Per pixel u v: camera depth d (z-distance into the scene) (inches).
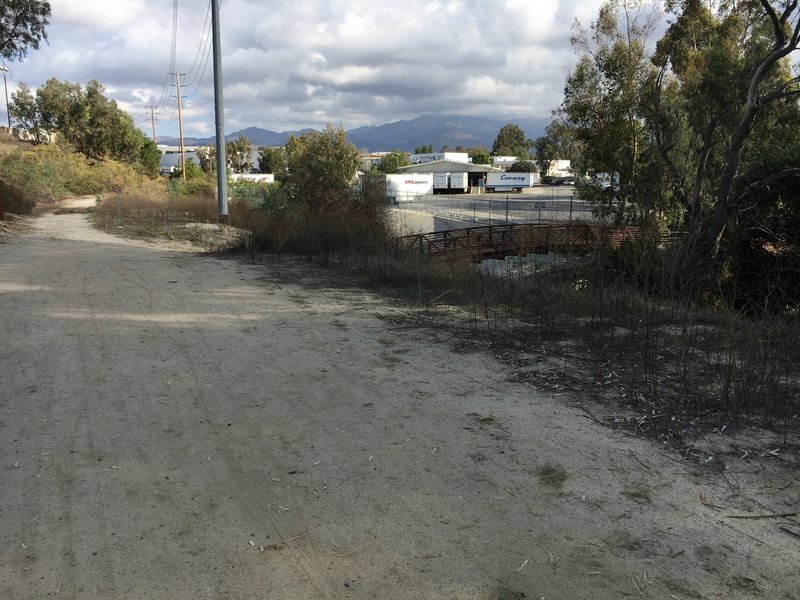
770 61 604.7
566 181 4035.4
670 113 898.7
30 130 2628.0
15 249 511.2
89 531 105.6
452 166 3597.4
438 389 178.2
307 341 232.4
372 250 484.7
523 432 146.7
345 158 854.5
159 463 131.7
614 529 105.4
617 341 220.5
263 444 141.6
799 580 91.6
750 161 786.2
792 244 578.6
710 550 99.2
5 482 122.5
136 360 206.1
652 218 819.4
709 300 285.7
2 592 89.1
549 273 333.1
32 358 205.9
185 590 90.4
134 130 2903.5
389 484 122.3
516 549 100.3
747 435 141.3
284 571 95.0
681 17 953.5
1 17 796.0
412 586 91.4
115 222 836.0
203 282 363.6
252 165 4089.6
